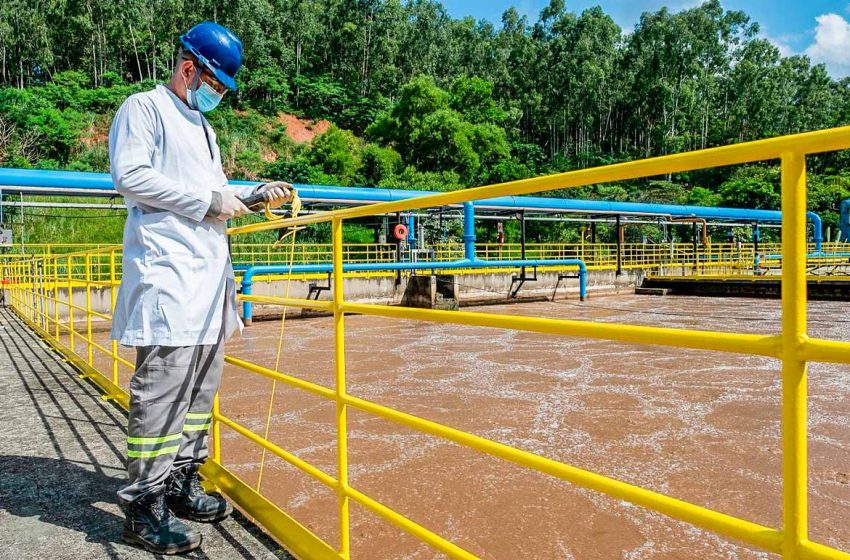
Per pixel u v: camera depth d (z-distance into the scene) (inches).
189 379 81.4
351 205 679.1
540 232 1457.9
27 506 94.7
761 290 729.0
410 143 1733.5
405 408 220.5
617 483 44.6
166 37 2393.0
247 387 250.2
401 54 2861.7
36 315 350.0
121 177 74.9
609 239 1418.6
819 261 896.9
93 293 519.2
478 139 1818.4
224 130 1769.2
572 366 305.6
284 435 182.4
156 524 81.0
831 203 1737.2
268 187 87.4
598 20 3211.1
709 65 3223.4
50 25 2347.4
